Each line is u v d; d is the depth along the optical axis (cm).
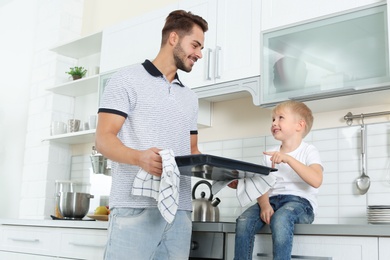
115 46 341
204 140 322
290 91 250
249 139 300
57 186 346
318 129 272
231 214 298
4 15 484
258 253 206
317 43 245
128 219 185
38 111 412
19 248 307
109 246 188
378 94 235
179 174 178
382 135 250
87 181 389
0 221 321
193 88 291
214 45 284
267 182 199
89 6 425
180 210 194
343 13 237
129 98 190
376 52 225
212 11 289
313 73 244
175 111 198
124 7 396
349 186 256
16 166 434
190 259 224
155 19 318
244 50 271
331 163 264
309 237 191
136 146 189
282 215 196
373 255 175
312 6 248
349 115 262
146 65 199
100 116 189
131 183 187
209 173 191
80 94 408
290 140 226
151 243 187
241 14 276
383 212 220
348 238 181
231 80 274
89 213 379
